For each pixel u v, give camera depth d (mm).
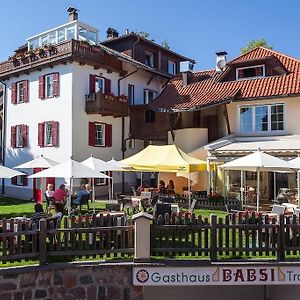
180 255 10258
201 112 27781
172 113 26828
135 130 29281
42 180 26109
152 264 9742
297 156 19344
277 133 23734
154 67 33188
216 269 9805
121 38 30906
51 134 26734
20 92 29469
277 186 23391
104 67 27344
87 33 28422
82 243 10117
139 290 9898
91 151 26531
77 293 9719
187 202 20016
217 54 30109
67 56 24906
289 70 25000
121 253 10320
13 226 9703
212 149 21891
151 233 10164
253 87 25031
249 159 15117
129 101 30078
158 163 18359
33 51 26969
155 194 19375
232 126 25250
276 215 11852
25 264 9641
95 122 26859
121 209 17266
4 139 30312
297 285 10141
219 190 24156
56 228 9984
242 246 10211
